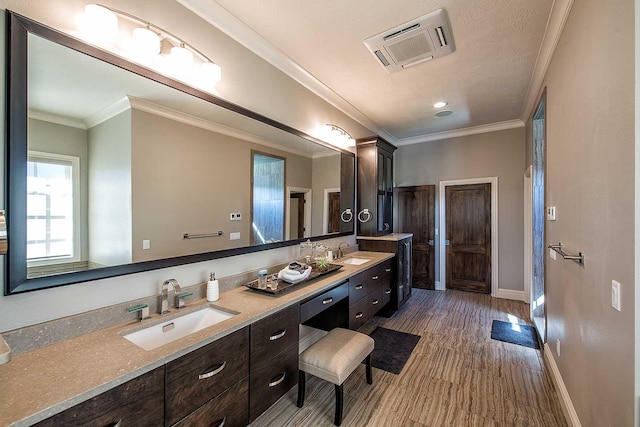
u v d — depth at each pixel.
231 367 1.38
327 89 3.07
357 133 3.99
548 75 2.43
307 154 2.85
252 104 2.19
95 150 1.34
